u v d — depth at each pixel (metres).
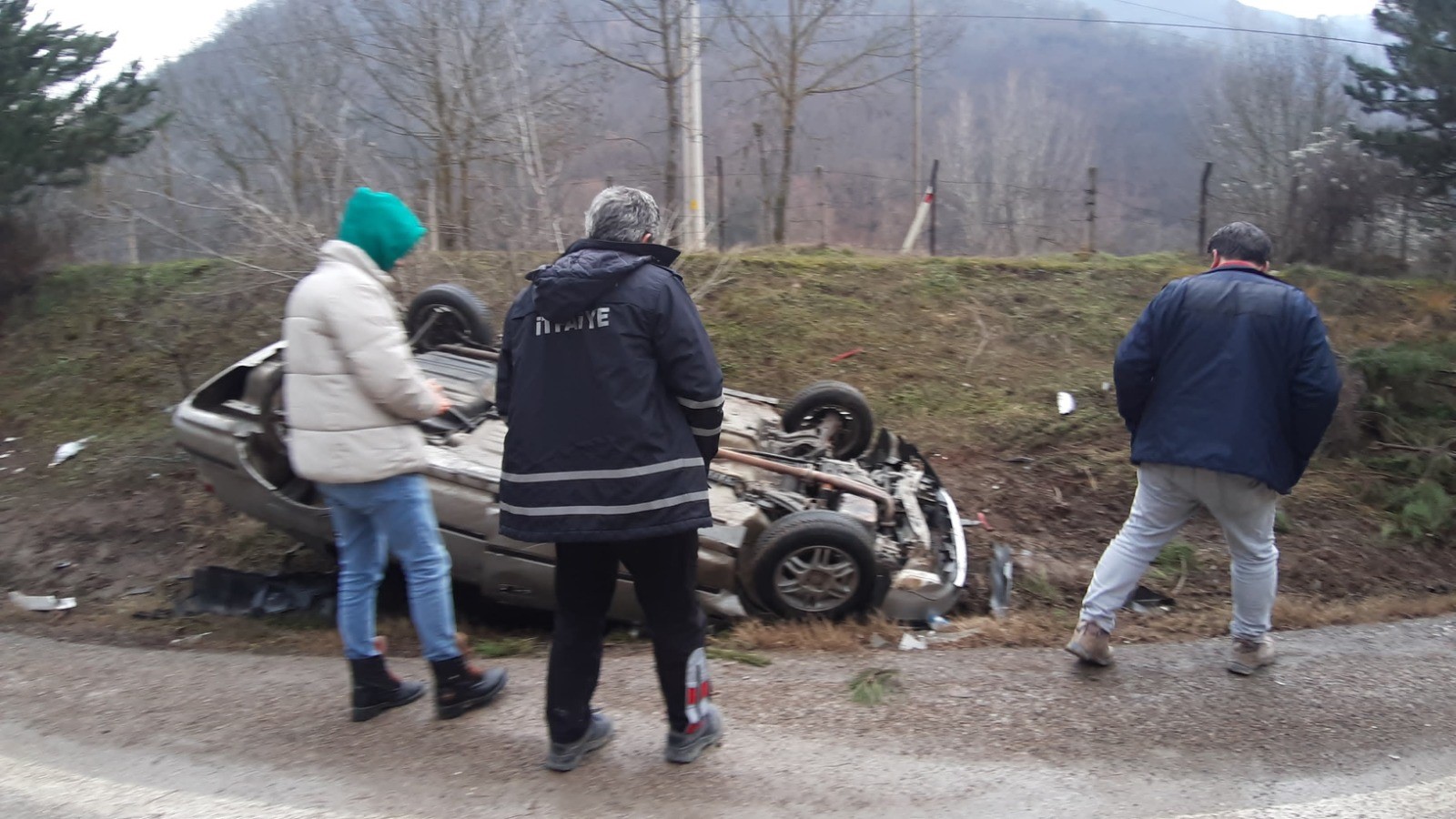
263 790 3.34
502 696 4.02
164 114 11.02
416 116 10.54
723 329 9.46
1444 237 12.39
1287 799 3.29
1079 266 11.12
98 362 8.70
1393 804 3.25
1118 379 4.07
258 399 5.33
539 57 10.73
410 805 3.22
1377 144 12.08
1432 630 4.98
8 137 9.16
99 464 7.39
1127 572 4.18
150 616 5.60
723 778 3.38
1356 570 6.63
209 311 9.12
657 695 4.05
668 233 9.34
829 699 4.03
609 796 3.26
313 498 5.41
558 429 3.01
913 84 20.88
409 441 3.58
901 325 9.74
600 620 3.33
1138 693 4.07
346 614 3.76
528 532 3.04
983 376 9.01
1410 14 12.30
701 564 5.07
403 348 3.50
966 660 4.54
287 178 9.67
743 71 15.83
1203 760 3.54
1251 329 3.76
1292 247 12.49
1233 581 4.17
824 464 6.13
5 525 6.72
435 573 3.72
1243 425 3.76
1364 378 8.27
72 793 3.34
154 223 8.52
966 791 3.32
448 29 9.91
